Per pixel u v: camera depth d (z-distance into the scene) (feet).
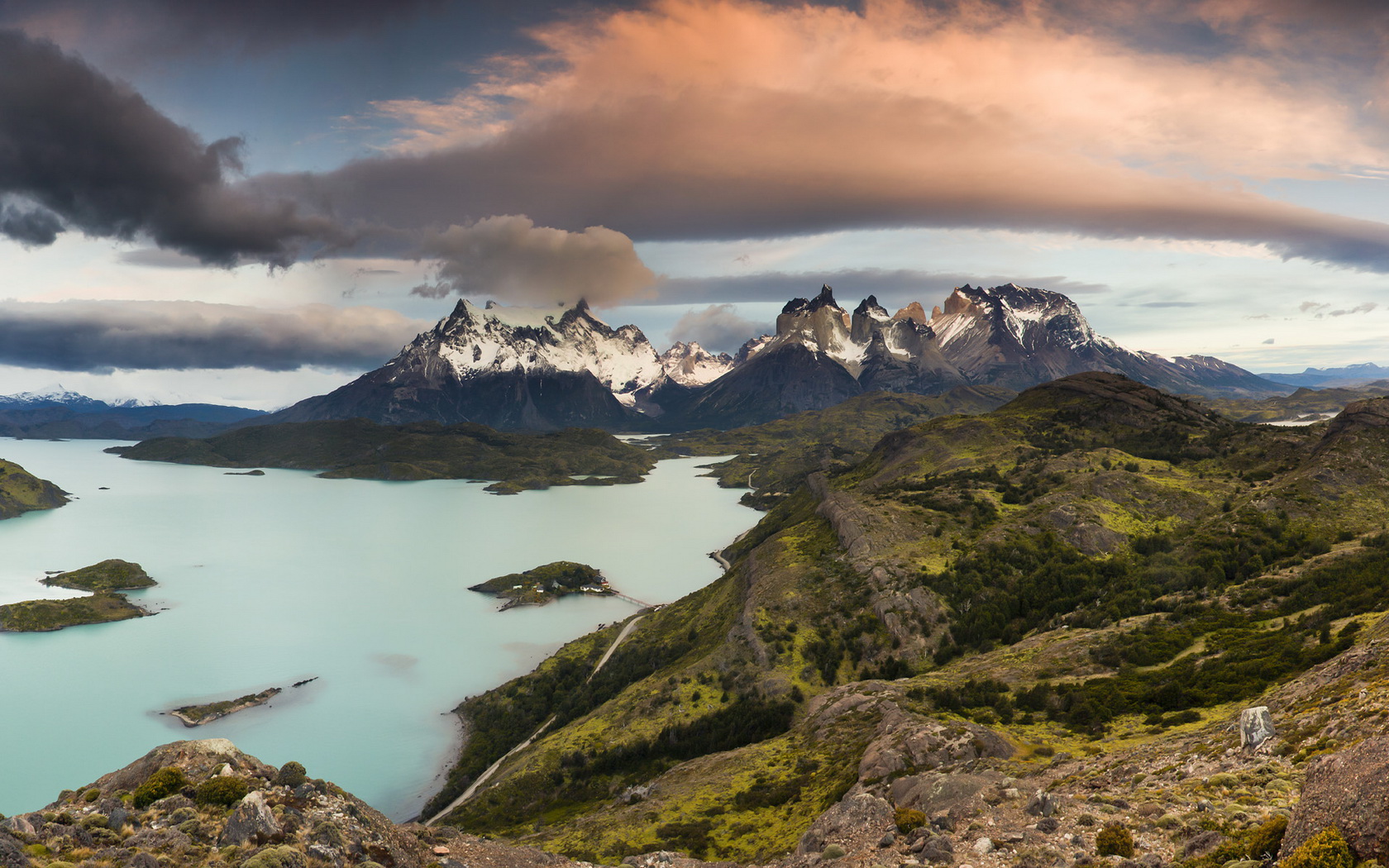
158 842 103.24
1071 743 299.38
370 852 116.06
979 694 404.57
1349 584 440.04
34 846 96.43
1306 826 81.00
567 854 337.72
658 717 575.79
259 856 97.96
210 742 132.26
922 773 220.02
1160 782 159.63
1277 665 321.73
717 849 310.24
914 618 616.80
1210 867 93.20
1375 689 158.30
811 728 440.45
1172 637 435.53
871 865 130.21
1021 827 131.75
